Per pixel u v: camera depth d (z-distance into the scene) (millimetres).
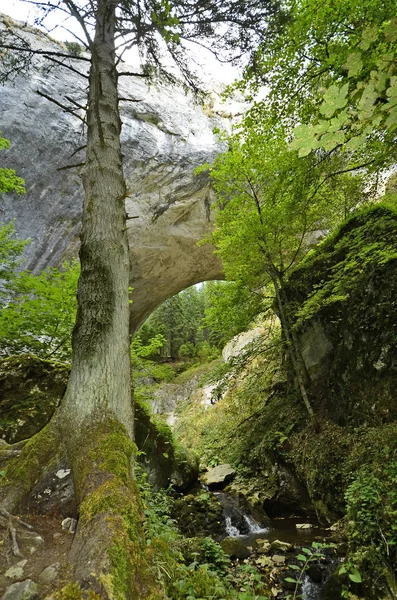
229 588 2781
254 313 8766
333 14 5113
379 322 6348
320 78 6199
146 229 15742
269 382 10766
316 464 6352
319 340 8453
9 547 1923
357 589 3596
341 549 4707
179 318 35000
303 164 5891
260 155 7699
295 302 8508
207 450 12508
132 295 17531
